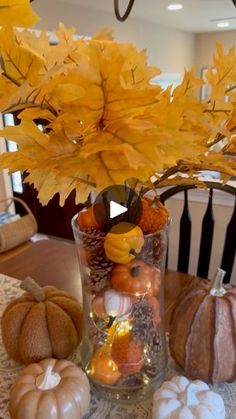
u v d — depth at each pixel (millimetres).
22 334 733
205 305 677
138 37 4500
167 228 630
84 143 480
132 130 449
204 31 5930
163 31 5117
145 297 637
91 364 708
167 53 5359
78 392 622
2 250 1994
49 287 868
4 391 722
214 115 556
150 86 492
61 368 667
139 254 595
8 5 465
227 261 1236
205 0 3541
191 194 1709
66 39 554
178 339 695
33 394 605
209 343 662
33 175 553
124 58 444
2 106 454
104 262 604
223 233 1701
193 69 539
